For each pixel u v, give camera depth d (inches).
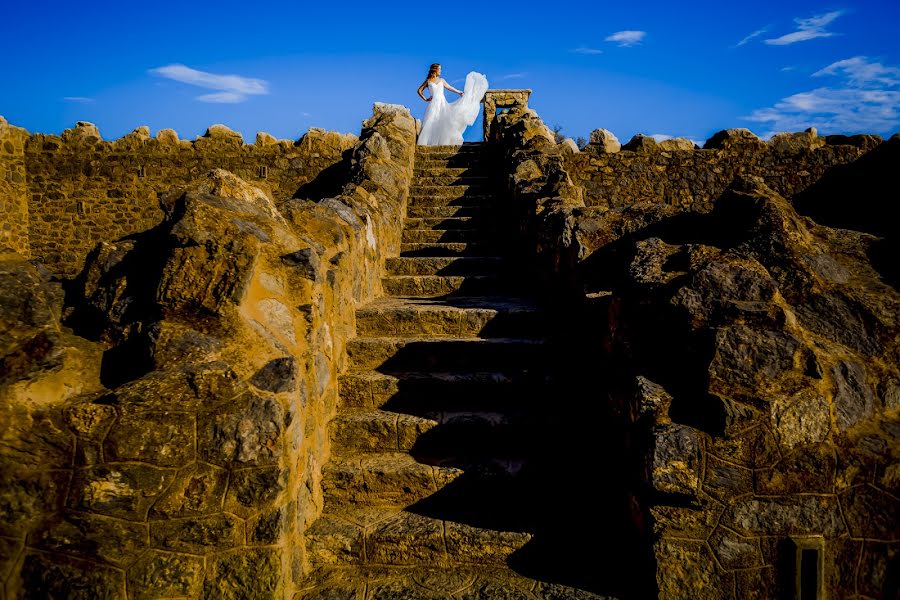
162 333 110.5
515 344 175.3
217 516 103.7
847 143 487.2
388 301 222.2
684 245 142.1
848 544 105.8
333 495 139.0
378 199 281.9
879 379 113.2
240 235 122.3
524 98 637.3
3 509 98.0
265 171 528.1
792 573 104.5
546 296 213.2
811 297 121.8
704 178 492.4
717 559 106.3
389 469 139.0
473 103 534.9
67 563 99.3
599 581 117.6
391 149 376.2
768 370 109.4
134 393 102.9
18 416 100.1
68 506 100.2
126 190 526.0
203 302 113.9
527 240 260.7
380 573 123.0
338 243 171.6
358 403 162.9
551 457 147.5
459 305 207.8
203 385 105.1
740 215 146.5
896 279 128.0
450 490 138.3
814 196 483.2
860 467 106.0
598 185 493.0
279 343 119.5
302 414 122.1
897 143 464.1
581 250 173.3
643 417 113.9
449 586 118.0
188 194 125.0
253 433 104.8
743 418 106.0
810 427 106.5
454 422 150.1
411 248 304.7
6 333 106.3
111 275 122.6
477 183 396.2
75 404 102.3
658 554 107.0
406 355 175.6
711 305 117.9
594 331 155.9
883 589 105.3
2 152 499.5
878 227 462.6
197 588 102.9
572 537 127.1
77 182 524.7
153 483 102.3
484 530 126.6
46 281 122.7
